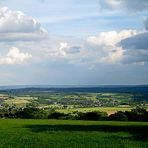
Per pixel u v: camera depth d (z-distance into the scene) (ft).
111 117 280.51
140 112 270.05
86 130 157.28
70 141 118.01
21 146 107.45
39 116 327.47
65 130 158.81
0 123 216.54
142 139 120.67
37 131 155.94
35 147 105.40
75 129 163.84
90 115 290.97
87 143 112.98
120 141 116.06
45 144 111.55
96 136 131.44
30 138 127.65
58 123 213.87
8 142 116.67
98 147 104.78
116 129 160.66
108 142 114.42
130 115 270.87
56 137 130.11
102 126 180.96
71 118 303.48
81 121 240.94
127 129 159.94
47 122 226.79
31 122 226.79
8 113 344.28
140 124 196.85
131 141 115.75
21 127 181.37
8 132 152.66
